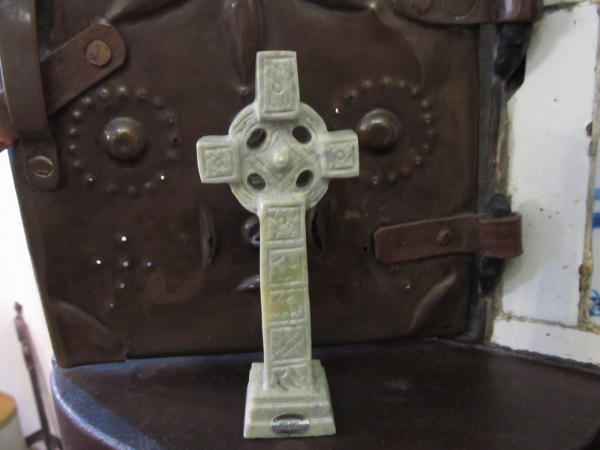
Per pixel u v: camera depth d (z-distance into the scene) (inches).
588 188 9.5
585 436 8.2
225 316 10.3
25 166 8.9
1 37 8.0
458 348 11.0
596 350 10.0
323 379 8.7
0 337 15.2
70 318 9.9
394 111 9.5
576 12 9.0
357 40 9.0
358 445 7.9
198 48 8.8
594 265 9.8
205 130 9.2
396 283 10.6
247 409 8.3
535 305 10.5
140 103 8.9
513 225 9.9
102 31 8.4
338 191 9.8
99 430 8.5
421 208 10.2
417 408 8.9
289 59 7.1
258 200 7.7
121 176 9.3
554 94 9.5
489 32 9.7
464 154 9.9
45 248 9.4
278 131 7.5
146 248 9.7
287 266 7.8
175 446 8.0
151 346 10.4
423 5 8.9
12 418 14.4
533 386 9.6
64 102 8.6
